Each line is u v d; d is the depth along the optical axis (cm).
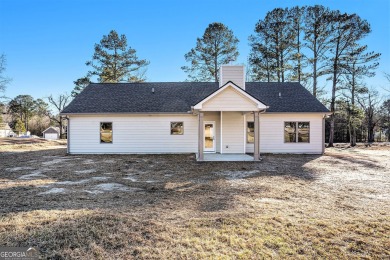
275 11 2867
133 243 396
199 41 3155
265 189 775
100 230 436
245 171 1083
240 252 375
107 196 687
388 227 470
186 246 390
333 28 2584
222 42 3144
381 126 3947
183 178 944
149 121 1733
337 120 3581
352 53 2564
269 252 376
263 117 1761
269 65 2991
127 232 432
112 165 1246
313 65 2712
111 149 1728
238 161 1343
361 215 545
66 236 413
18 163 1313
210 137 1745
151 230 441
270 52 2914
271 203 629
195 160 1394
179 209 571
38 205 593
